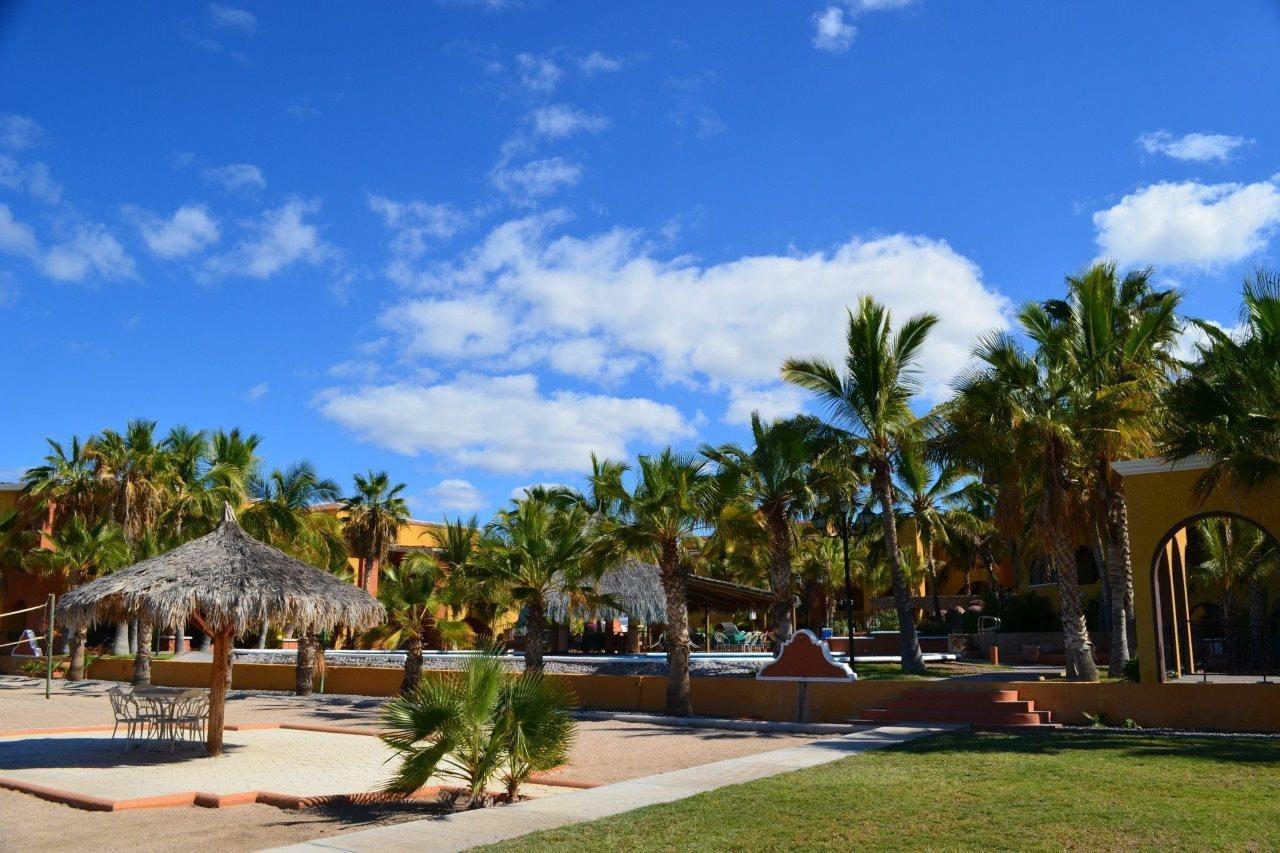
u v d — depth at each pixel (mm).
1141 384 22062
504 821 9727
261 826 10125
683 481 21484
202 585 14328
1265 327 16844
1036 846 8164
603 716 22734
